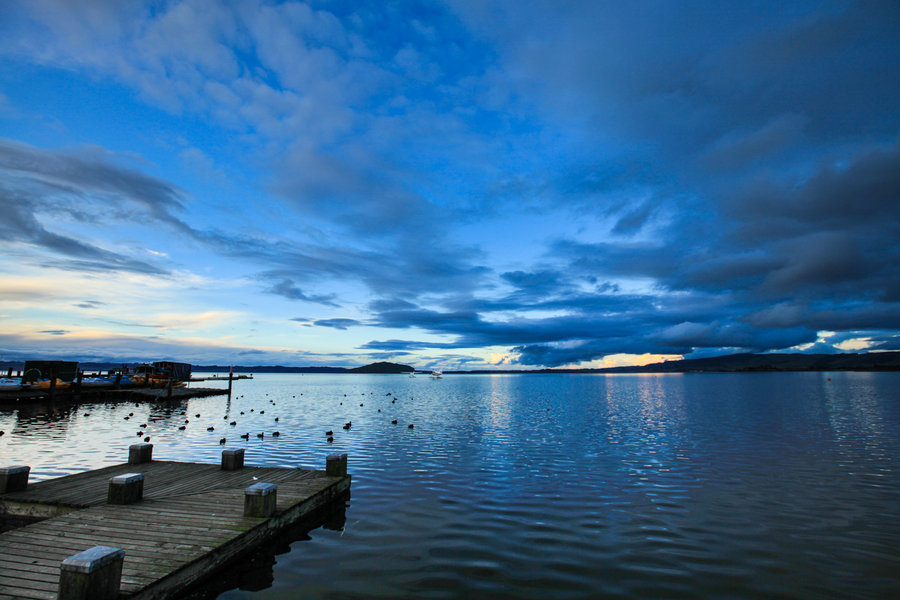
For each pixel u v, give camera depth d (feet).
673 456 85.97
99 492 50.34
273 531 43.09
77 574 26.11
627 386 496.64
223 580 35.58
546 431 122.93
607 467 76.07
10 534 37.86
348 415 171.22
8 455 85.81
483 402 249.55
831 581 35.50
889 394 282.15
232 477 58.75
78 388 229.86
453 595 32.91
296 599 32.32
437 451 91.45
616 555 40.19
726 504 55.31
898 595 33.35
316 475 60.03
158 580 30.14
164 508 45.27
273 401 245.04
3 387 197.88
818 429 124.06
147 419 151.64
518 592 33.42
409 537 44.55
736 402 229.45
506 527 47.24
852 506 54.65
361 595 32.99
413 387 508.53
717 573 36.78
